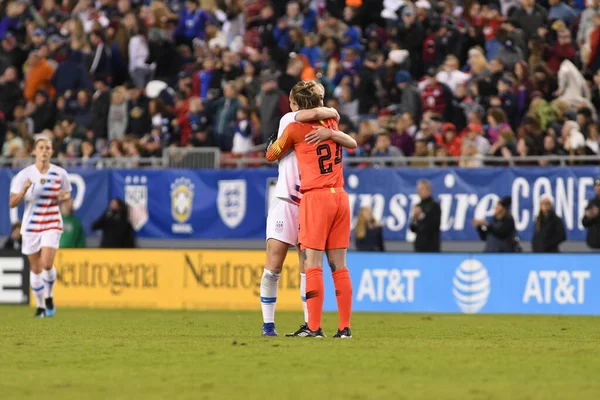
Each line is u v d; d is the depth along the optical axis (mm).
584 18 56594
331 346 23656
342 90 58438
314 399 15281
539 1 59562
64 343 25453
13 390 16531
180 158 55844
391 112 57844
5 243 57094
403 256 50219
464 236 50531
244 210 53969
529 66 56188
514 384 17141
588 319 42438
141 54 65750
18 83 67312
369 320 40156
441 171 50875
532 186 49344
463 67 58719
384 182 51750
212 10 68125
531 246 50312
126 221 55719
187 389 16531
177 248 55531
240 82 59375
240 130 57250
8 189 57094
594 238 47875
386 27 63188
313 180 25125
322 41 62312
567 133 50875
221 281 52656
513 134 51688
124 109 61812
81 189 56469
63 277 55344
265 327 27438
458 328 34094
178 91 64562
